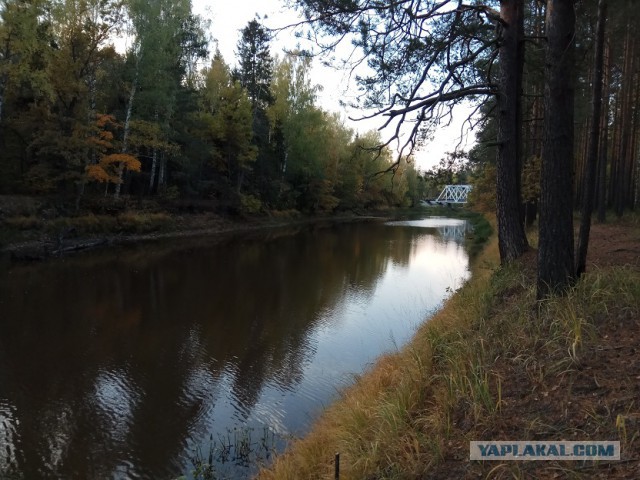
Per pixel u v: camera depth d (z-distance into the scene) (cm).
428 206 9338
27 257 1912
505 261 949
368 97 784
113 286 1540
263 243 2858
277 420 705
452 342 589
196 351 980
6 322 1133
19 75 2183
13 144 2491
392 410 459
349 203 6278
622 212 2197
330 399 766
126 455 611
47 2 2220
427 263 2177
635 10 686
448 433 386
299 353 977
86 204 2516
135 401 758
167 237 2844
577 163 2789
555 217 581
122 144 2623
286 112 4619
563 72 573
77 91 2330
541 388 404
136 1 2558
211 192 3725
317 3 727
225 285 1614
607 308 502
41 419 695
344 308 1336
